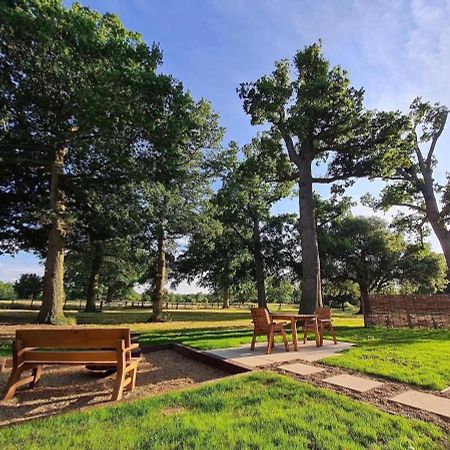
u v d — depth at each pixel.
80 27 11.60
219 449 2.57
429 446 2.65
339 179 15.91
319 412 3.36
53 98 12.41
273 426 3.01
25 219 15.48
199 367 6.20
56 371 5.80
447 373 5.02
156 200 16.11
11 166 14.23
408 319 14.21
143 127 12.16
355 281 37.34
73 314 21.61
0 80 11.67
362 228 35.72
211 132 18.89
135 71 11.67
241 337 9.61
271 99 14.72
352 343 8.64
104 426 2.99
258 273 28.03
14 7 11.38
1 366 4.43
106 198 14.77
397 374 4.95
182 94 12.40
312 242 14.61
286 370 5.42
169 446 2.62
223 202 21.17
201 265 28.08
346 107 13.91
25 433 2.85
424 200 21.53
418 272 34.44
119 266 28.69
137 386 4.97
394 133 14.07
